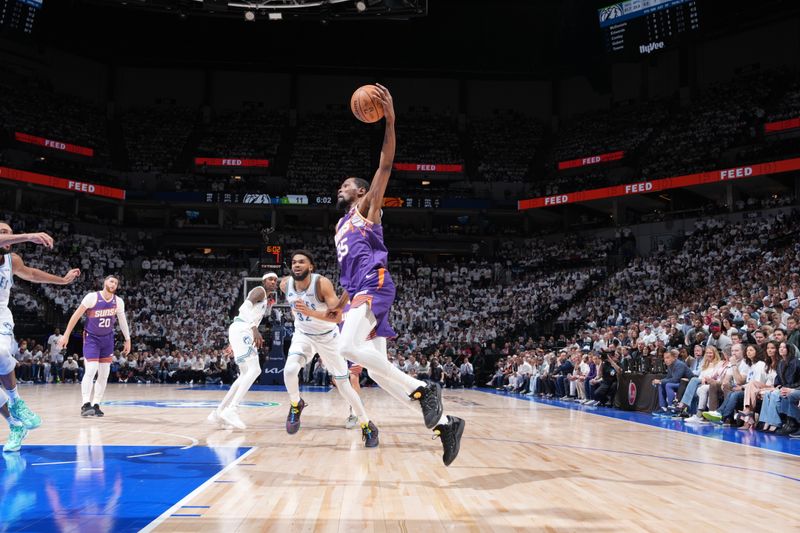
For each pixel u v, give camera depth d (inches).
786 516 126.4
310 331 219.0
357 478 161.2
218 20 1241.4
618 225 1077.8
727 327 438.6
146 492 139.9
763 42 1115.3
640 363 463.5
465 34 1293.1
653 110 1198.3
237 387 278.2
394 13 668.7
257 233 1178.6
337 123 1342.3
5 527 109.8
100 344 325.4
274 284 285.9
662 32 1062.4
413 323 995.3
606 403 501.0
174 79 1341.0
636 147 1141.1
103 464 176.7
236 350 278.2
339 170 1268.5
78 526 110.8
